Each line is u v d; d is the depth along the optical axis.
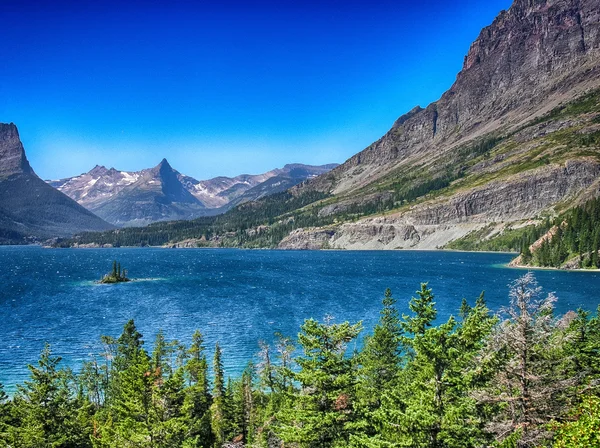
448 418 22.98
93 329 104.12
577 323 33.62
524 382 23.81
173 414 40.88
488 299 127.31
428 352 24.77
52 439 37.03
